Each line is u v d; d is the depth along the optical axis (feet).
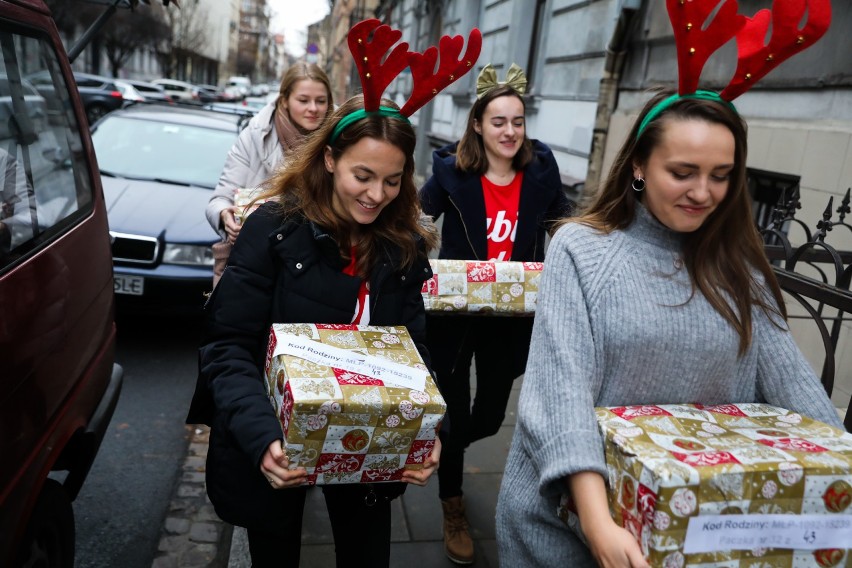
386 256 5.77
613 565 3.67
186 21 147.64
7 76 6.76
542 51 29.71
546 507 4.51
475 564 8.57
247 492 5.46
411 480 5.09
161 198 16.51
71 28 67.26
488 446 11.65
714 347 4.47
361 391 4.66
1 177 6.13
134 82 81.51
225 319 5.46
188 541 9.17
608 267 4.53
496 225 8.89
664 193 4.37
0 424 5.17
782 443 3.92
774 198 15.38
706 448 3.80
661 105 4.48
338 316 5.64
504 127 8.53
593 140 22.94
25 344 5.74
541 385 4.36
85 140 9.00
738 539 3.60
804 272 13.79
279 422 4.88
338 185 5.43
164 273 14.96
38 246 6.48
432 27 55.72
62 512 6.75
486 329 8.70
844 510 3.69
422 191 9.06
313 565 8.34
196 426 12.41
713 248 4.61
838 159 12.96
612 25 22.29
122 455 11.28
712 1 4.18
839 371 12.87
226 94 130.93
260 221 5.55
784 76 14.87
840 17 13.26
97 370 7.95
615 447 3.91
